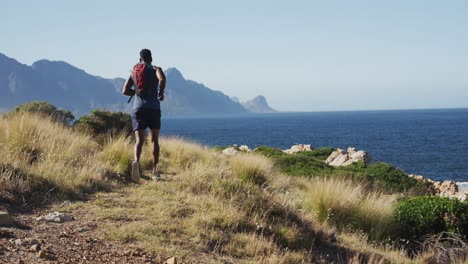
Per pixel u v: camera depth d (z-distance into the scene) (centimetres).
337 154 2570
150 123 870
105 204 728
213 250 613
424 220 973
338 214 920
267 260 609
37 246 495
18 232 548
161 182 928
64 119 1689
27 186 734
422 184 1797
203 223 684
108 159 1059
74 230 585
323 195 934
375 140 9456
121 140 1204
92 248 528
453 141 8888
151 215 691
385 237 927
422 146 7769
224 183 871
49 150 967
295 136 11400
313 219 889
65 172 845
